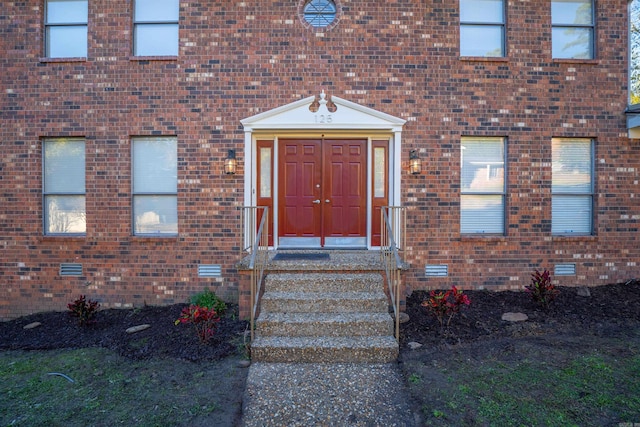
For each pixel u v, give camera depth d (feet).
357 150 21.94
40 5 21.01
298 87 20.80
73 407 11.31
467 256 21.03
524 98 21.20
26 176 20.80
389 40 20.92
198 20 20.80
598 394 11.49
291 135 21.66
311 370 13.44
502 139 21.58
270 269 17.70
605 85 21.49
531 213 21.21
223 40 20.80
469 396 11.50
